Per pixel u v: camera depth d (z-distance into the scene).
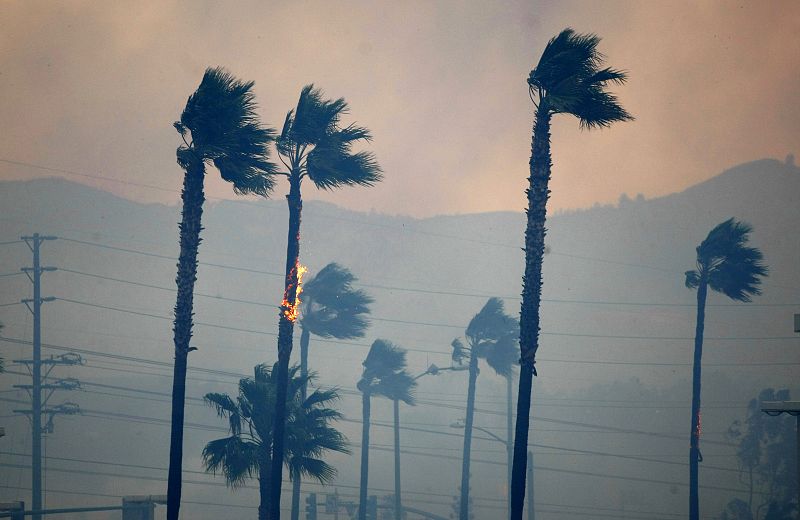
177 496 84.06
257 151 89.56
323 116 96.62
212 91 86.50
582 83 84.56
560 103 81.69
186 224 85.88
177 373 84.94
